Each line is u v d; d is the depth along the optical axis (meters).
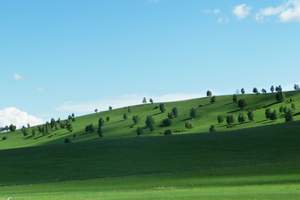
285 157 78.19
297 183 54.53
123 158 90.00
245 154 84.62
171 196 44.50
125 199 43.19
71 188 62.16
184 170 75.19
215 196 43.28
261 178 60.59
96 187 61.66
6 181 78.44
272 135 98.44
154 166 81.19
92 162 88.62
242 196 42.78
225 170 70.75
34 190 62.16
